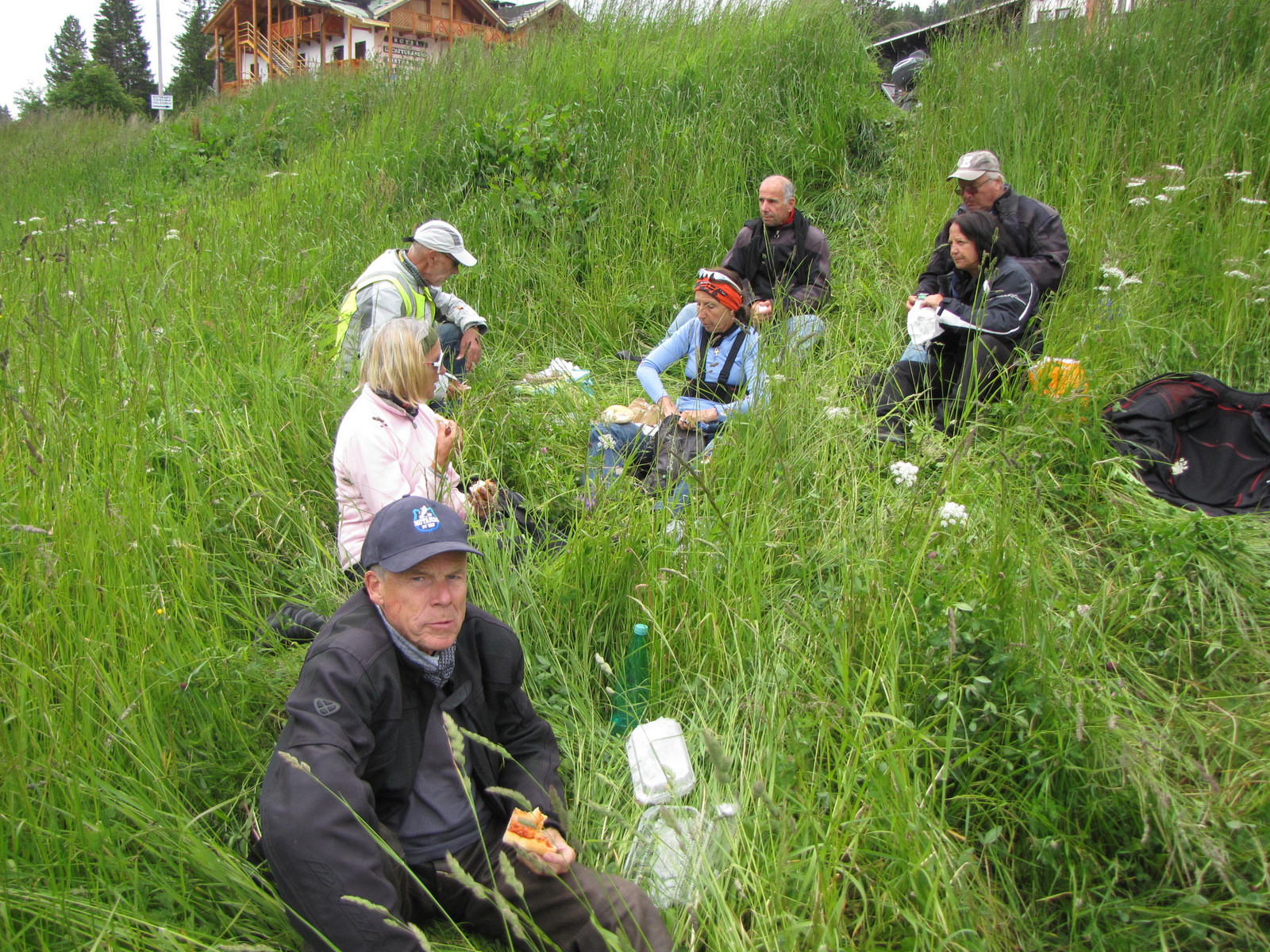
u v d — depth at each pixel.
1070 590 3.17
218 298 5.11
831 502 3.69
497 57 10.03
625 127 7.83
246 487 3.61
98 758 2.29
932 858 2.15
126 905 2.06
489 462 4.12
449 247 4.79
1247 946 2.11
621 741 2.88
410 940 1.89
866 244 6.81
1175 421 4.07
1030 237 5.02
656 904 2.31
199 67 62.69
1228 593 3.15
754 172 7.66
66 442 3.21
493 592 3.29
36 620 2.48
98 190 10.88
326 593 3.27
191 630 2.75
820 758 2.58
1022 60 7.72
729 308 4.59
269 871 2.21
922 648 2.73
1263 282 5.03
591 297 6.39
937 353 4.72
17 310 4.39
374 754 2.19
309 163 8.72
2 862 1.96
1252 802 2.40
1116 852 2.40
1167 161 6.38
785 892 2.26
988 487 3.55
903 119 8.20
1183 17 7.56
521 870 2.19
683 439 4.25
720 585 3.16
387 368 3.37
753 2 9.98
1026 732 2.50
